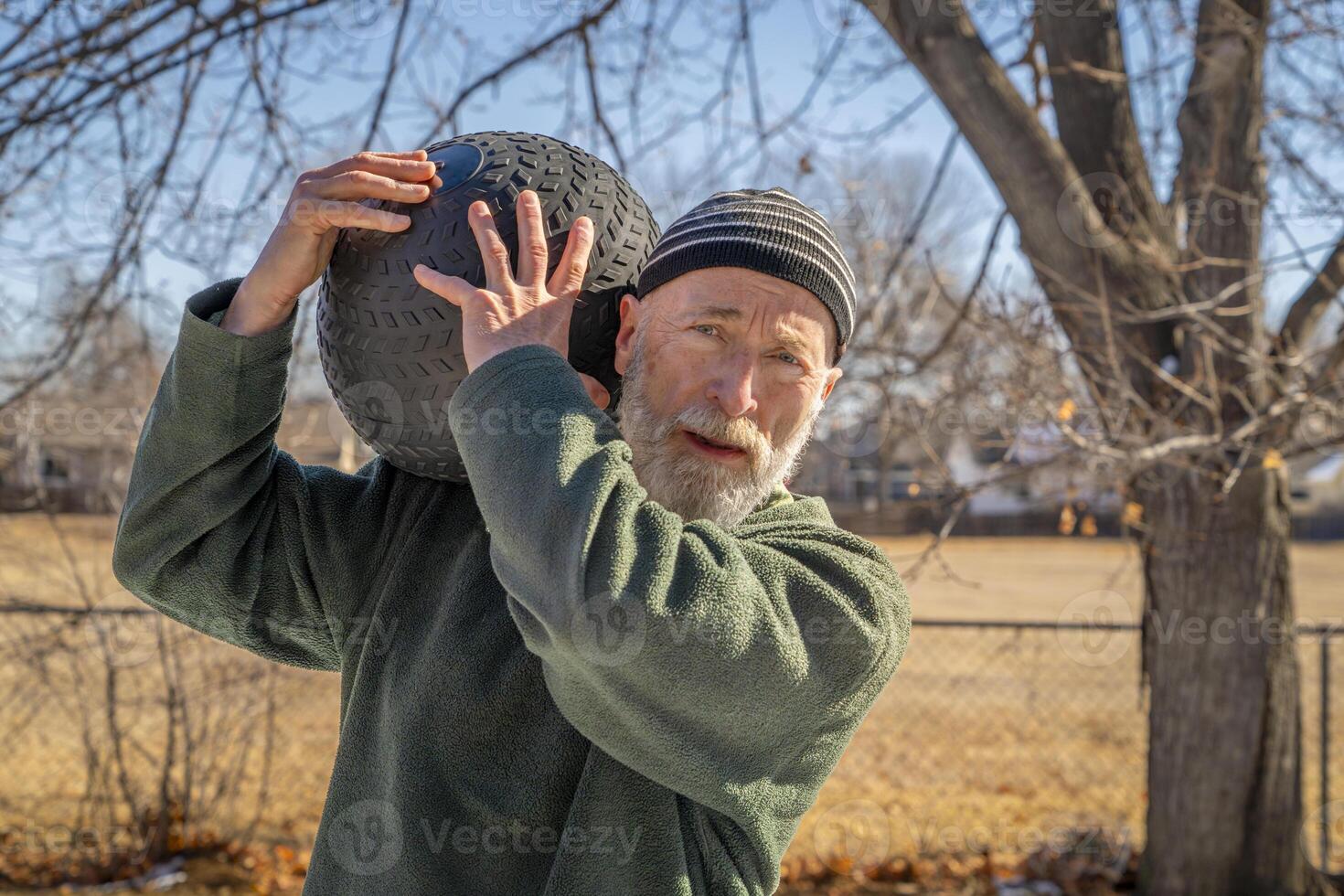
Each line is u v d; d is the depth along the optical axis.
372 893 1.51
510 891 1.46
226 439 1.58
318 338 1.69
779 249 1.51
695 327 1.51
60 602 6.81
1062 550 28.75
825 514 1.72
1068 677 11.12
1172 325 4.84
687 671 1.29
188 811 6.05
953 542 31.03
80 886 5.55
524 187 1.55
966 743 8.55
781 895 5.77
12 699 6.27
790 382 1.54
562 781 1.48
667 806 1.44
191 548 1.68
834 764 1.52
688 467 1.49
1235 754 5.13
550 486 1.30
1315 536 35.28
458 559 1.64
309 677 6.21
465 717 1.50
